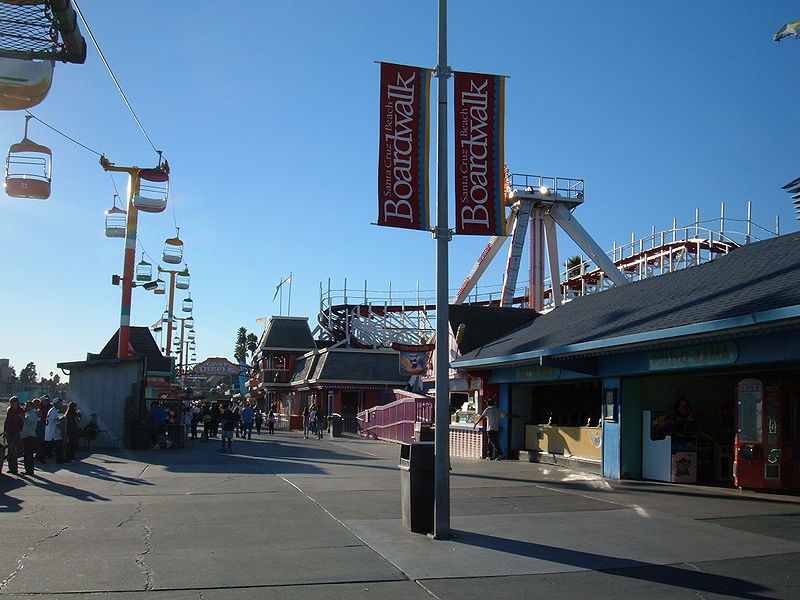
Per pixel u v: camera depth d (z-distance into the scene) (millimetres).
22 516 11367
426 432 11070
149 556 8719
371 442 34250
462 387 25266
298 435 42438
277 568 8211
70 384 25828
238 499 13453
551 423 20859
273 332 62938
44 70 8492
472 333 25859
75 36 8242
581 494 14188
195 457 22766
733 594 7297
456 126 11461
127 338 28109
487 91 11602
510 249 43656
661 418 16484
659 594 7316
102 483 15758
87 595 7098
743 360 12742
